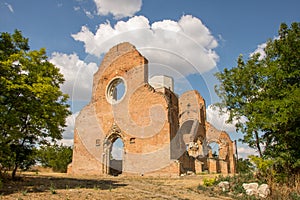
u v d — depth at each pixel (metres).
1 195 11.06
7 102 13.10
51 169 37.94
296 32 18.58
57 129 16.02
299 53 17.45
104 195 11.99
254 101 19.11
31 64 13.73
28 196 11.07
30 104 13.29
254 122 17.27
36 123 14.48
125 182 18.78
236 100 19.56
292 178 16.38
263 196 14.79
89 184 16.33
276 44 18.39
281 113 15.74
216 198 13.90
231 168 35.56
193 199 12.99
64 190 12.96
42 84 13.14
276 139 17.89
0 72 12.62
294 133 16.39
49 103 14.20
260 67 18.50
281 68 17.84
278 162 16.98
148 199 11.85
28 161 16.89
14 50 15.26
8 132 12.52
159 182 19.41
